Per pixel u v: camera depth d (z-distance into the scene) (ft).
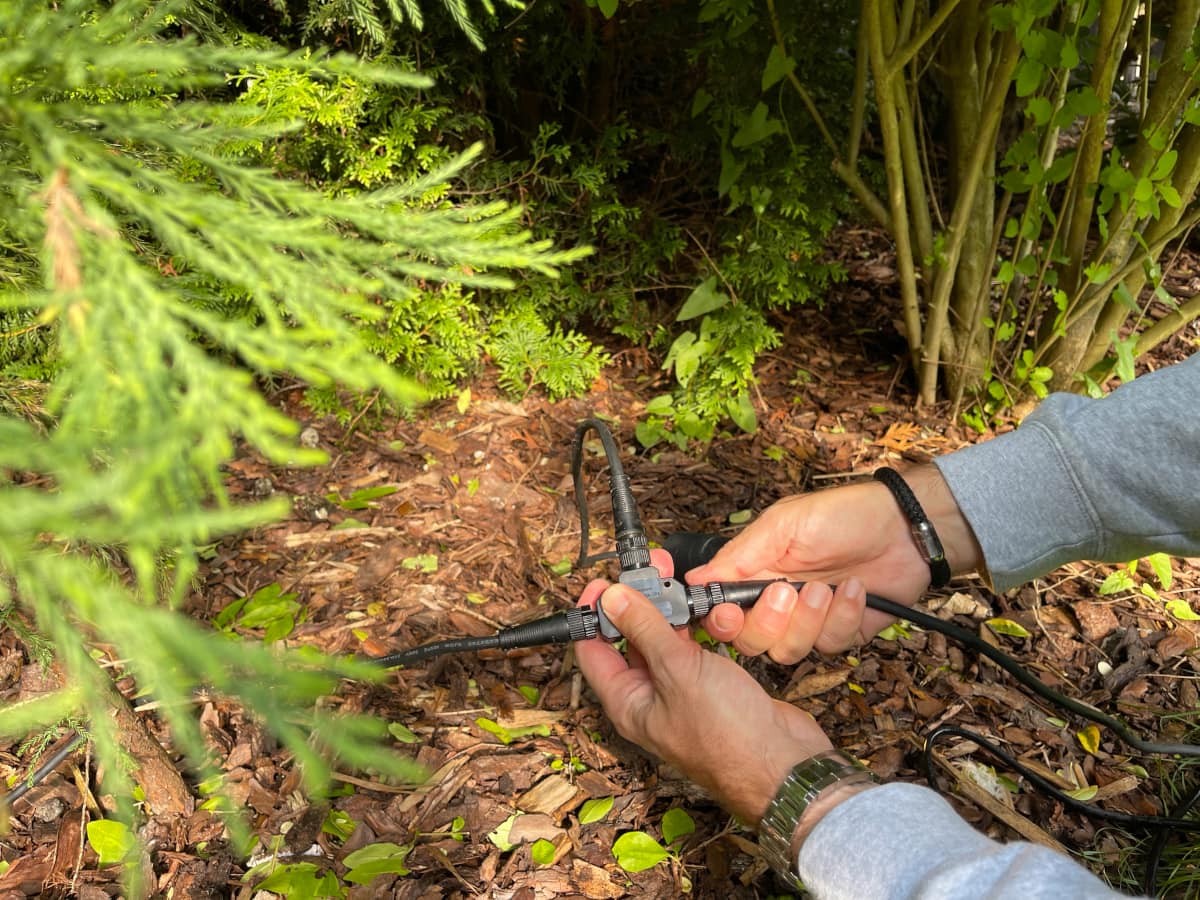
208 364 1.27
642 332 8.68
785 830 2.86
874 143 11.03
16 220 1.55
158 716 4.77
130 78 1.88
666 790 4.67
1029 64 6.03
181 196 1.46
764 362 8.89
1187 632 5.86
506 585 6.03
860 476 7.37
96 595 1.25
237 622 5.57
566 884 4.21
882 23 6.78
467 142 7.97
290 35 7.08
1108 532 3.69
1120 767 4.93
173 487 1.35
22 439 1.32
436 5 6.84
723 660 3.20
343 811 4.47
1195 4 6.33
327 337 1.38
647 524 6.66
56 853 4.18
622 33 8.90
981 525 3.78
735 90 7.85
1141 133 6.91
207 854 4.21
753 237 7.98
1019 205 10.69
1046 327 7.95
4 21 1.40
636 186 9.68
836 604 3.69
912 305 7.81
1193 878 4.26
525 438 7.60
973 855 2.18
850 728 5.11
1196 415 3.42
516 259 1.68
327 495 6.79
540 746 4.92
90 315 1.34
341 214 1.63
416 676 5.28
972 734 4.87
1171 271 10.18
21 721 1.43
